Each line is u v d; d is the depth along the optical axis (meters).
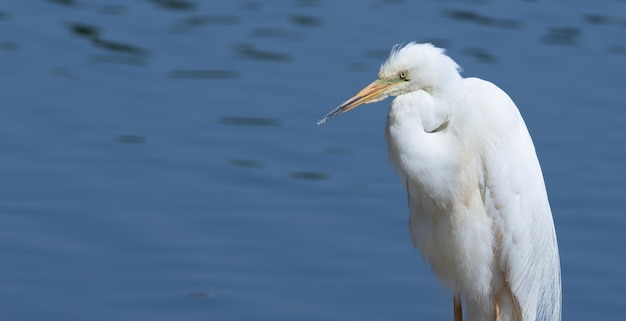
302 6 22.34
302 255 15.42
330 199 16.58
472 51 20.34
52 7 22.31
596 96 19.16
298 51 20.48
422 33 20.94
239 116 18.61
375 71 19.66
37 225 15.78
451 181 10.80
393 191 16.77
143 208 16.27
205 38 21.08
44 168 17.11
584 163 17.41
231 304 14.54
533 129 18.28
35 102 18.91
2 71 19.84
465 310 11.63
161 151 17.69
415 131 10.58
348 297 14.70
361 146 17.84
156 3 22.64
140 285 14.80
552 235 11.31
